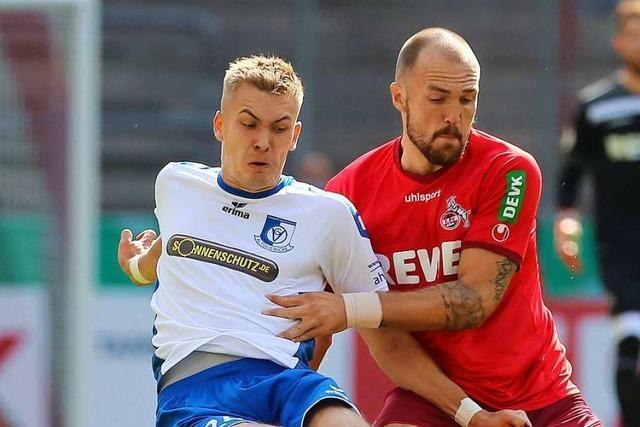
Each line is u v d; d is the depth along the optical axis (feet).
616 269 85.97
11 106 91.20
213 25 150.00
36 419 90.79
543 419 49.90
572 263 83.20
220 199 48.75
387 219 50.01
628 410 85.46
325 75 148.46
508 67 151.64
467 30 153.48
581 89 142.92
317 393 45.37
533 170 49.21
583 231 104.22
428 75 46.93
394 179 50.34
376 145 142.10
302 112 130.41
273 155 47.37
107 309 103.24
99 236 103.71
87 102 91.76
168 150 138.00
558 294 104.06
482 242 48.21
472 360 49.49
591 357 103.81
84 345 91.09
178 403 47.01
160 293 48.73
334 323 46.65
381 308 46.75
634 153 86.07
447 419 49.83
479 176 49.16
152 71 145.89
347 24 153.38
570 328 103.86
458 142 47.34
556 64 133.59
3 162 91.30
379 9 154.51
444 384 49.21
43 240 91.35
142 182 136.77
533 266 50.16
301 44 132.26
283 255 47.88
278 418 46.19
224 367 46.85
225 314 47.06
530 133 146.72
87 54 91.71
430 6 154.92
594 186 87.66
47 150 91.40
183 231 48.65
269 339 46.80
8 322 91.15
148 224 105.09
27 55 91.30
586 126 87.35
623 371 85.10
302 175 119.85
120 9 147.84
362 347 102.42
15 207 91.40
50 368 90.99
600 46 145.69
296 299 46.85
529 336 49.90
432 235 49.39
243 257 47.78
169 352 47.52
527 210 48.73
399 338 49.98
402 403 50.65
